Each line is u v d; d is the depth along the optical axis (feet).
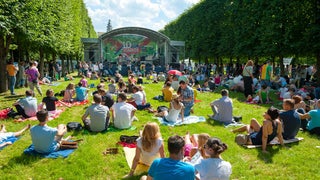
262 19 79.05
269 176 19.62
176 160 14.24
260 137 24.61
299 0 67.26
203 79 96.17
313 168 20.97
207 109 42.04
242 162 21.81
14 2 48.70
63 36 85.46
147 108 39.70
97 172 19.90
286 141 26.32
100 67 118.73
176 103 32.30
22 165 20.71
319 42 61.87
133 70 123.24
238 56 96.53
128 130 29.25
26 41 62.13
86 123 28.68
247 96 53.47
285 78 69.36
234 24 97.50
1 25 44.04
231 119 33.83
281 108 44.39
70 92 45.42
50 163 21.03
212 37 119.44
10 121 32.71
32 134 22.00
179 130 30.12
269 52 77.36
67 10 92.79
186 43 150.20
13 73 53.67
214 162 15.61
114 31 131.34
